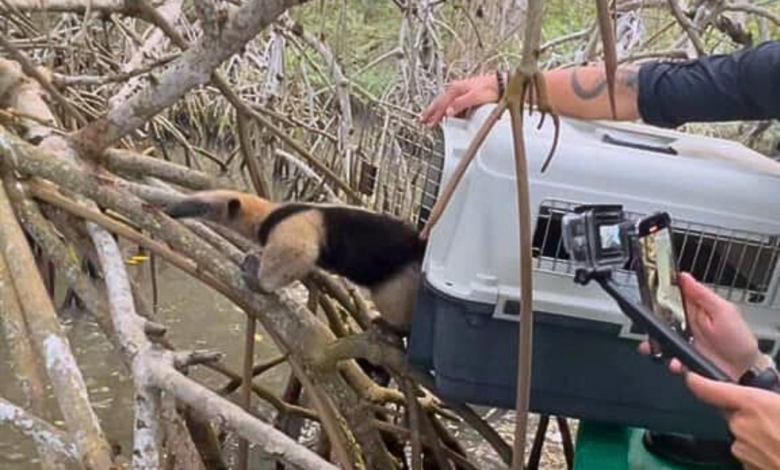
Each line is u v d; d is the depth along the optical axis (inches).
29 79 210.8
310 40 330.6
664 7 263.3
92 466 125.4
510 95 89.9
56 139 178.5
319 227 165.8
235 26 149.0
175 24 276.4
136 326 146.9
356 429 181.3
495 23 371.6
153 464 131.0
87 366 271.3
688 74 138.0
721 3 240.5
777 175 137.2
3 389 248.4
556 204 130.6
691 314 113.1
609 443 147.5
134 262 309.1
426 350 145.6
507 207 132.0
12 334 143.2
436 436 199.3
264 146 315.9
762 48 133.7
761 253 134.4
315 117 376.2
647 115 141.8
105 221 164.9
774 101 131.8
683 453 145.1
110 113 173.9
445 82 359.9
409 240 165.3
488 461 247.4
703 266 135.0
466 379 138.1
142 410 134.3
